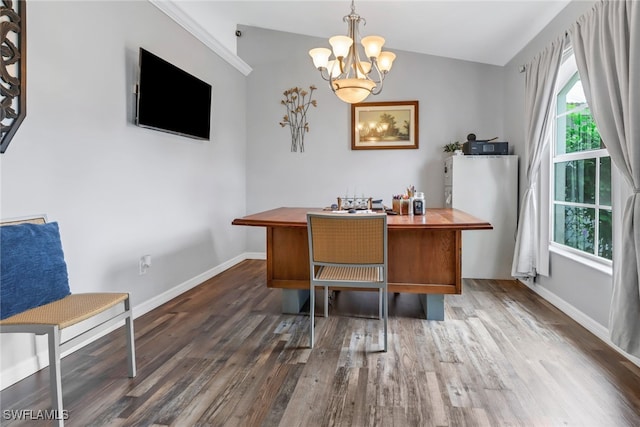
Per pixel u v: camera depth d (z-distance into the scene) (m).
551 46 2.97
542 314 2.87
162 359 2.14
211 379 1.91
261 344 2.34
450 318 2.79
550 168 3.23
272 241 2.88
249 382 1.88
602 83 2.21
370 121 4.71
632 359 2.08
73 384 1.86
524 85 3.73
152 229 3.05
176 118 3.18
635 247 1.90
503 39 3.65
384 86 4.67
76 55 2.25
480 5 3.09
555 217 3.26
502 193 3.89
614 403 1.69
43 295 1.75
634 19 1.86
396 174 4.70
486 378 1.91
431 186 4.62
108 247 2.55
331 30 4.31
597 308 2.47
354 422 1.56
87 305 1.73
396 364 2.07
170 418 1.59
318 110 4.84
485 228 2.31
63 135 2.17
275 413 1.63
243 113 4.90
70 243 2.24
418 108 4.60
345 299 3.29
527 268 3.43
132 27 2.75
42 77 2.03
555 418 1.58
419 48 4.39
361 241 2.16
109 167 2.55
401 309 3.01
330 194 4.86
